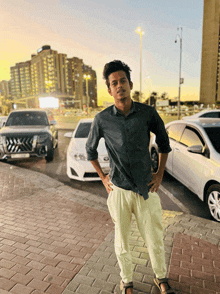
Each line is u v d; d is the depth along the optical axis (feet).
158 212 6.11
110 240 9.57
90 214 12.01
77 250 8.95
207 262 8.18
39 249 9.05
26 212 12.26
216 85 373.81
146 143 5.64
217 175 11.36
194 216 11.48
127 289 6.57
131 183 5.75
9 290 7.08
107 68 5.29
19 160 26.00
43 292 6.98
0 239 9.76
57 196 14.48
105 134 5.70
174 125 17.69
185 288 7.08
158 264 6.49
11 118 27.63
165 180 18.04
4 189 15.70
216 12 361.30
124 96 5.30
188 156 14.25
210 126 14.23
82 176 16.90
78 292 6.95
